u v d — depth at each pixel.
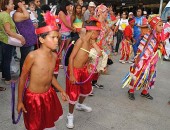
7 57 4.80
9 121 3.63
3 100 4.29
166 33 4.78
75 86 3.47
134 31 7.76
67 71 3.59
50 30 2.39
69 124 3.55
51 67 2.56
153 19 4.48
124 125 3.82
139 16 7.89
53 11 6.25
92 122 3.81
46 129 2.71
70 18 6.11
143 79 4.68
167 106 4.70
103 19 4.88
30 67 2.48
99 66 3.90
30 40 4.91
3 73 4.96
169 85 6.00
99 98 4.79
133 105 4.61
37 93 2.58
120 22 9.16
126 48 7.89
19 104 2.55
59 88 2.82
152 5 20.31
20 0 5.83
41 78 2.51
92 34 3.43
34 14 6.19
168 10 10.30
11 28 4.60
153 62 4.66
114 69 7.11
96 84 5.34
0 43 4.92
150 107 4.59
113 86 5.56
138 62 4.62
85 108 4.10
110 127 3.72
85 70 3.60
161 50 4.64
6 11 4.57
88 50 3.51
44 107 2.62
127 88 5.47
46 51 2.49
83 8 7.57
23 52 4.98
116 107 4.44
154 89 5.63
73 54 3.39
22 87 2.54
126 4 21.48
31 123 2.62
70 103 3.49
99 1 19.52
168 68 7.78
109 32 5.30
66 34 5.80
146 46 4.57
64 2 5.95
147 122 3.98
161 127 3.86
